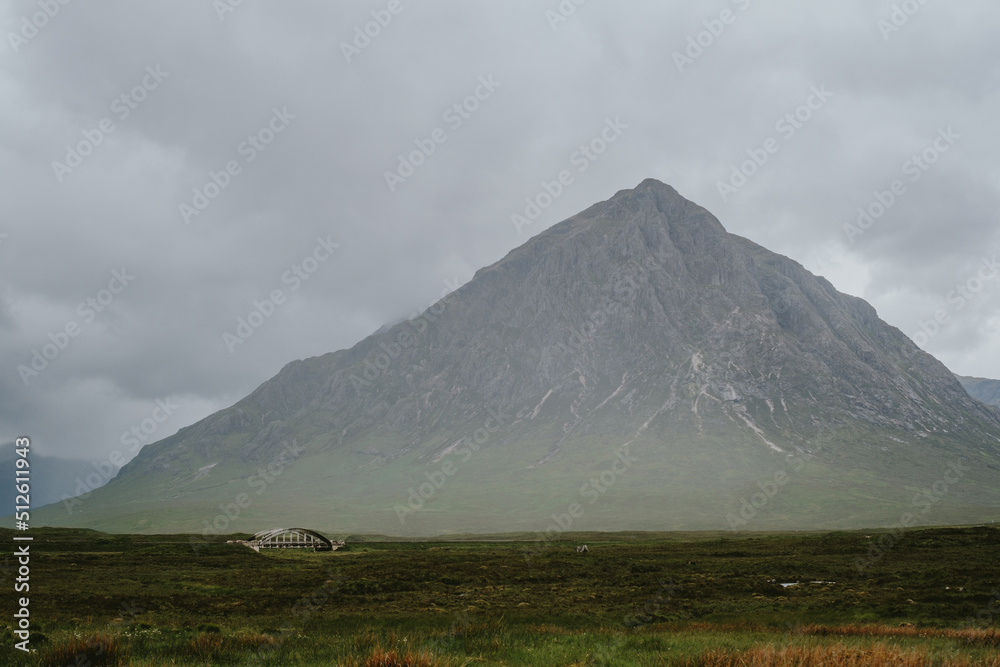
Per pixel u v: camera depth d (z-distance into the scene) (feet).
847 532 577.43
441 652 93.15
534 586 230.68
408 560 332.19
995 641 114.21
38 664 87.04
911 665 82.48
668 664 84.99
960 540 374.43
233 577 249.96
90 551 390.63
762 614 161.38
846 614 159.63
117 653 90.68
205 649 98.68
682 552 382.42
